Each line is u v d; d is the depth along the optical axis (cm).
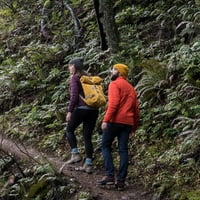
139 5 1222
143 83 852
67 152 827
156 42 1016
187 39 969
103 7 1025
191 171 628
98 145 797
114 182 652
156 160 691
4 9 1662
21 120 1013
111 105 623
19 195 691
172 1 1134
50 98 1062
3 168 783
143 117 810
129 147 762
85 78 708
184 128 701
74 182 672
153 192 626
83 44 1197
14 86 1153
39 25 1443
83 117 712
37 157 781
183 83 807
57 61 1188
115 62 970
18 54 1340
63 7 1434
